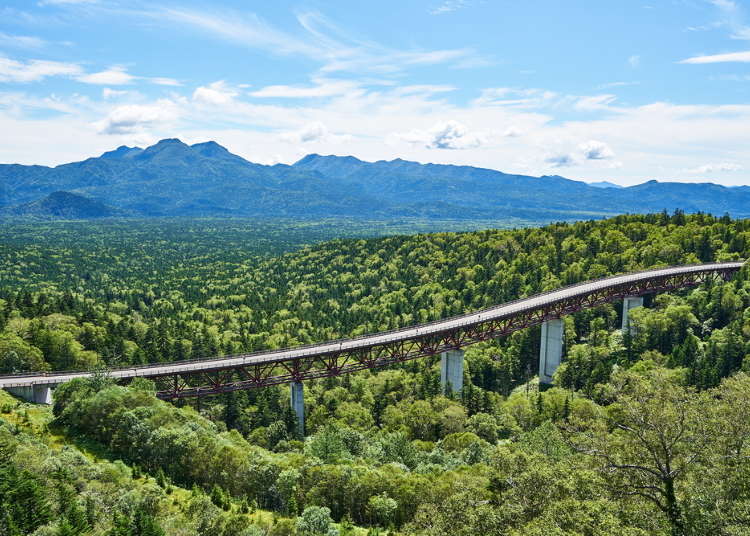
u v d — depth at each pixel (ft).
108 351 473.67
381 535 202.69
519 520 140.56
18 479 169.07
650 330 490.49
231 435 302.25
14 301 590.14
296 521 198.39
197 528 184.44
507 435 353.72
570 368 465.06
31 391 331.16
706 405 150.20
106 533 163.02
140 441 253.03
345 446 296.30
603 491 139.64
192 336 572.92
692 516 125.39
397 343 453.58
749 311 468.34
